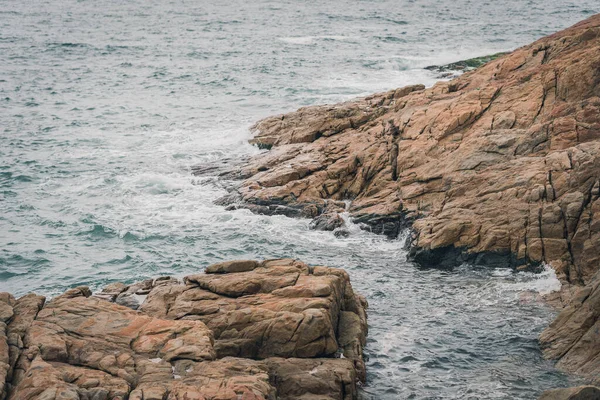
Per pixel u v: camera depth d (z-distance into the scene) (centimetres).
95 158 4491
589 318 2147
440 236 2883
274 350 2030
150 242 3275
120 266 3044
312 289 2180
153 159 4434
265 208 3516
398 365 2152
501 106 3531
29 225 3500
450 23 10825
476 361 2172
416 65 7200
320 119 4253
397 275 2845
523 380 2036
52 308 2100
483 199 2958
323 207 3481
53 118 5500
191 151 4572
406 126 3644
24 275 2972
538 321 2395
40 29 10619
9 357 1811
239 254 3127
